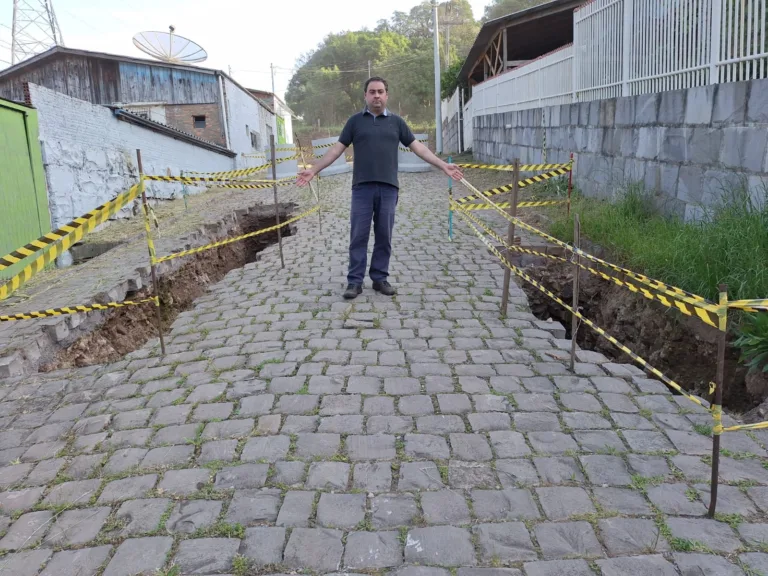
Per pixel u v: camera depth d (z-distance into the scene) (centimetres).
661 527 262
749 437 333
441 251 768
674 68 719
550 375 413
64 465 326
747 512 271
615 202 784
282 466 312
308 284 640
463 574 239
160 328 473
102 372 445
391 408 371
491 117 1714
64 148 1009
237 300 600
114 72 2272
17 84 2250
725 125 592
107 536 267
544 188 1111
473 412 364
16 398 408
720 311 254
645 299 555
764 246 487
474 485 295
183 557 251
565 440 332
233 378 418
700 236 545
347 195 1373
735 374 443
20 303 600
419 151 585
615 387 395
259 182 716
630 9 830
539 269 699
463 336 486
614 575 236
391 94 6650
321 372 422
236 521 272
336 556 250
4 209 795
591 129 947
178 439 344
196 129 2350
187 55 2597
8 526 279
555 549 251
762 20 559
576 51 1041
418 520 271
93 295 587
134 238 941
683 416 358
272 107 3906
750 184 557
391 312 545
